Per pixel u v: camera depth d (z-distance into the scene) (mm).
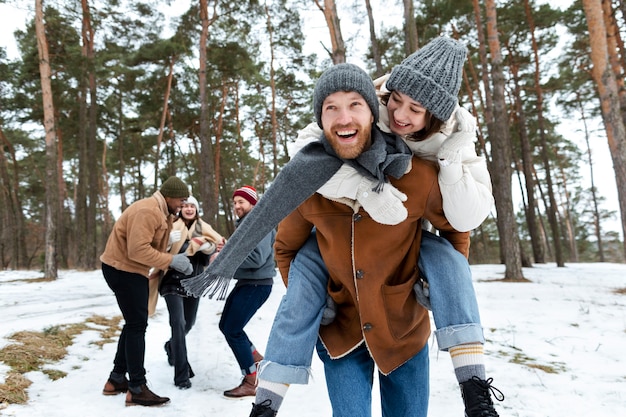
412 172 1414
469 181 1378
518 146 27594
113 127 27719
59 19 19547
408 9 9977
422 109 1346
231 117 29797
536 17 20156
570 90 22938
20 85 22109
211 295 1505
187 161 34625
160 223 3521
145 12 21156
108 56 21359
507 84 23922
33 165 34844
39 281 13703
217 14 18719
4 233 32469
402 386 1632
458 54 1352
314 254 1623
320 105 1373
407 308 1562
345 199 1481
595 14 10539
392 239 1474
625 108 13352
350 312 1579
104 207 35125
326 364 1609
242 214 4039
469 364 1292
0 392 3174
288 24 22156
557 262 19797
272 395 1351
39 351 4180
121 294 3334
